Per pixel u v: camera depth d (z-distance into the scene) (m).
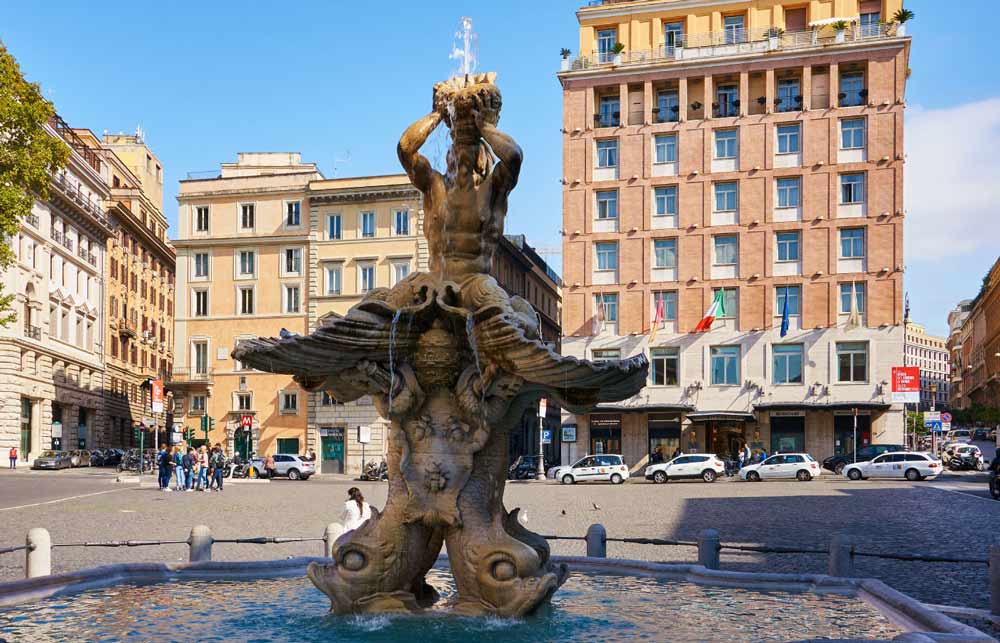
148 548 17.84
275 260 71.69
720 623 8.98
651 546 18.89
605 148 63.41
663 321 61.38
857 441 57.41
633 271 62.06
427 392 9.44
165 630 8.55
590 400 9.30
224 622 8.91
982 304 149.00
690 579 11.77
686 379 60.56
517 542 8.97
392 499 9.23
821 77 60.31
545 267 97.81
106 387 80.62
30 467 62.56
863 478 49.22
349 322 9.08
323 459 68.44
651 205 62.09
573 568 12.90
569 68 63.81
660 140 62.53
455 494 9.12
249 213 72.50
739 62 60.91
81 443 76.00
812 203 59.41
